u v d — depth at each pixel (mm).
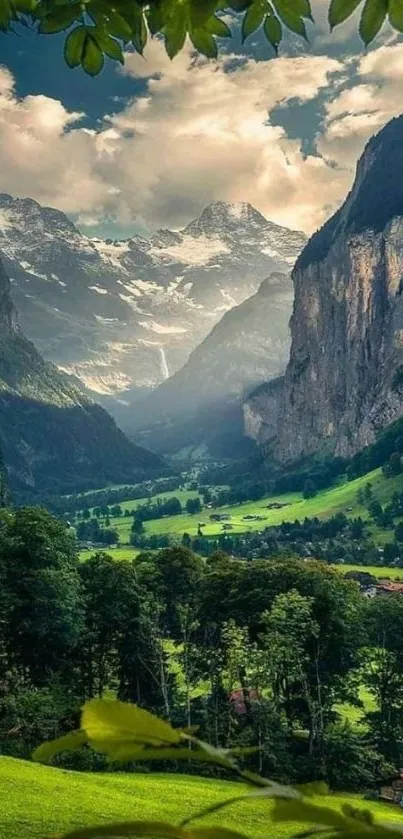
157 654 65875
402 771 61750
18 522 59844
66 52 2828
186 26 2662
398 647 67625
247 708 62219
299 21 2533
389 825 1328
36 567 59000
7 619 57312
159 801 38406
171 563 81938
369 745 63312
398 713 65750
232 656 58656
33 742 48750
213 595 69688
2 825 29969
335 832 1306
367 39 2412
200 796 40500
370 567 175625
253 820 33656
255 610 67250
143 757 1403
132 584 67625
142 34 2736
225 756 1447
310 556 188625
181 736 1433
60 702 52375
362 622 68438
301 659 59406
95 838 1322
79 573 69000
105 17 2709
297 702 66250
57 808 33469
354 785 56188
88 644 66375
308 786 1420
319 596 64938
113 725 1398
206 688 74625
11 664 59531
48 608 57938
